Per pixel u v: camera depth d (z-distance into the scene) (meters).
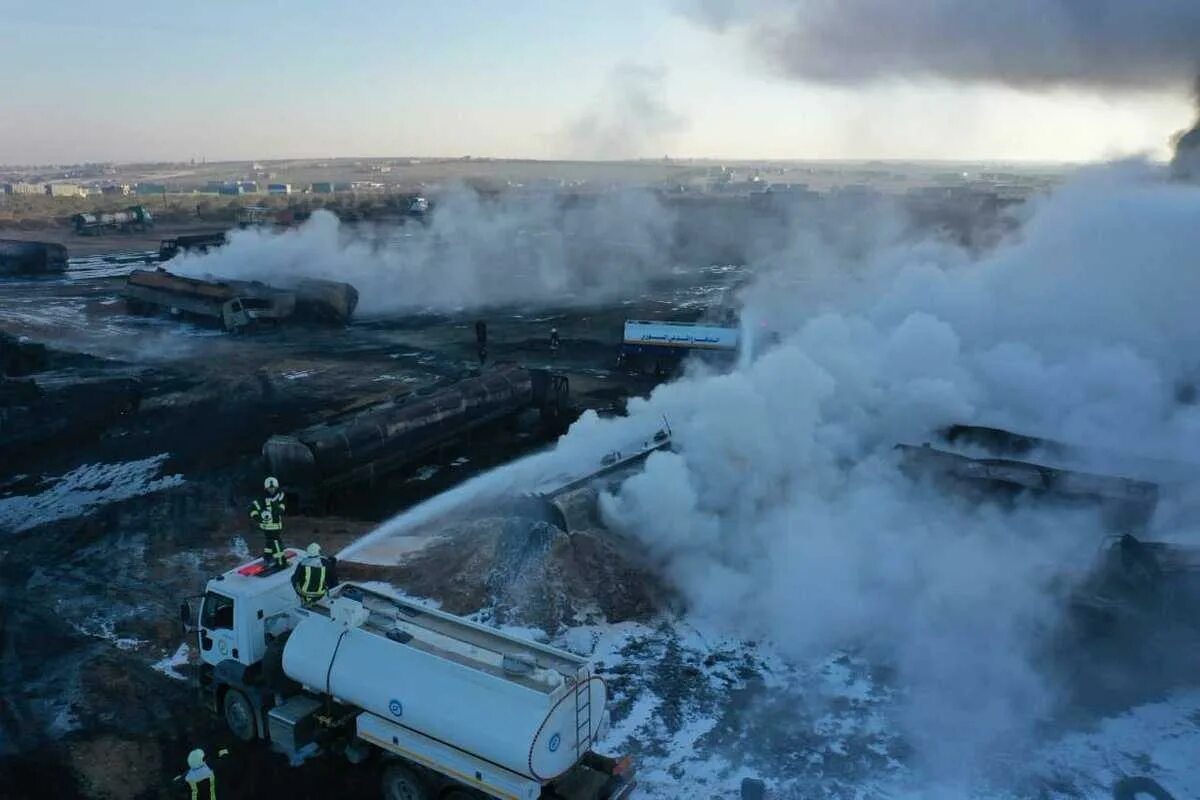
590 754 10.69
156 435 28.52
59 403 31.08
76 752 12.63
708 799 11.34
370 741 11.11
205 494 23.28
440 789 10.66
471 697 10.10
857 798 11.29
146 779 12.06
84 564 19.16
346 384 35.50
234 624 12.53
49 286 62.03
